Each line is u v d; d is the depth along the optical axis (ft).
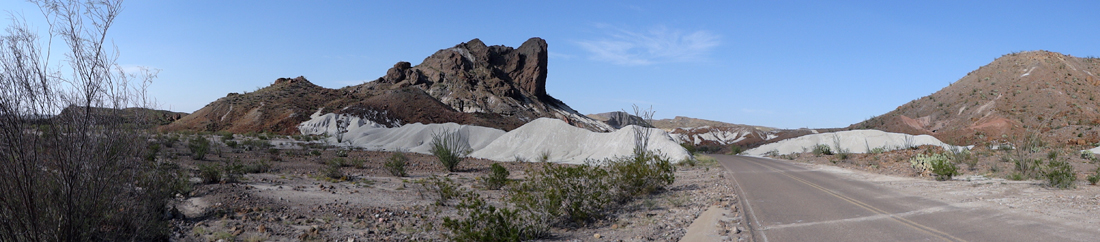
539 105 535.60
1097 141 151.02
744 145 291.58
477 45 594.65
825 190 46.55
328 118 323.37
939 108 311.27
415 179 66.08
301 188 47.50
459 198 45.37
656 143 131.34
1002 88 296.10
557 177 34.81
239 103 359.25
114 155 18.01
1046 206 32.09
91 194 17.56
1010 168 67.51
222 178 51.60
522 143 156.46
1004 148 104.68
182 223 29.73
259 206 36.32
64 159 16.66
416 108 388.16
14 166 15.98
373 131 213.87
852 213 32.17
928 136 180.75
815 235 25.62
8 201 16.15
